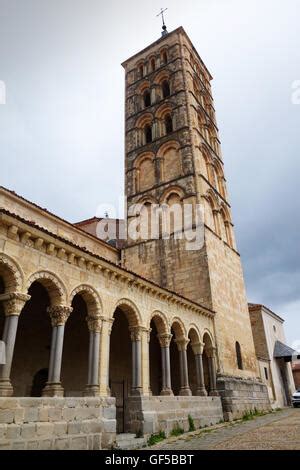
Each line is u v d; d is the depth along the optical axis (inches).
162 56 1664.6
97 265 607.5
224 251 1216.2
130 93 1657.2
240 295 1238.3
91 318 589.3
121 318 943.0
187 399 737.6
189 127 1334.9
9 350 426.9
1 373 414.9
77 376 767.1
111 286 642.2
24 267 477.4
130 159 1443.2
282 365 1636.3
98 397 516.4
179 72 1518.2
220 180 1475.1
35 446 400.2
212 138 1567.4
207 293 1008.9
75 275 564.1
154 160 1359.5
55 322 516.4
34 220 862.5
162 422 631.2
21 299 458.3
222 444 516.7
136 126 1512.1
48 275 513.7
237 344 1085.1
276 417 902.4
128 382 891.4
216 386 894.4
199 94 1646.2
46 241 515.5
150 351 987.9
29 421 407.2
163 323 773.9
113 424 513.3
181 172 1261.1
